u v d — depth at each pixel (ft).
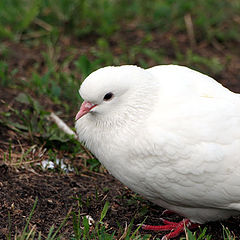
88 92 28.66
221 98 29.09
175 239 31.24
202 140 27.68
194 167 27.78
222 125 27.86
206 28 54.95
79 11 54.39
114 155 29.07
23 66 48.93
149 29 55.98
